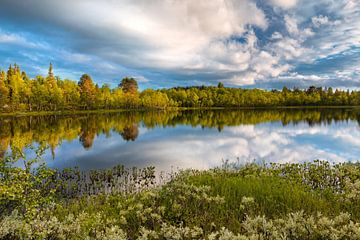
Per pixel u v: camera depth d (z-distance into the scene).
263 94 142.50
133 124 48.56
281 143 26.86
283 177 11.41
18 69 81.81
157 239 5.11
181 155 20.78
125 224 6.21
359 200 7.02
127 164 17.59
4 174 6.12
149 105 104.62
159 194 8.15
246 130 38.50
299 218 4.83
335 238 4.24
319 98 129.50
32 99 67.31
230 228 5.83
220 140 28.95
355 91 128.38
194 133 35.19
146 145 25.66
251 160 18.86
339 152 22.23
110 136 32.16
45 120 51.88
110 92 96.12
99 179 13.47
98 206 8.47
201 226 6.08
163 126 45.22
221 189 8.73
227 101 137.00
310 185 10.46
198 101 138.25
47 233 4.70
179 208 6.83
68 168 15.69
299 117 66.75
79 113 76.25
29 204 6.07
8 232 4.57
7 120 49.75
